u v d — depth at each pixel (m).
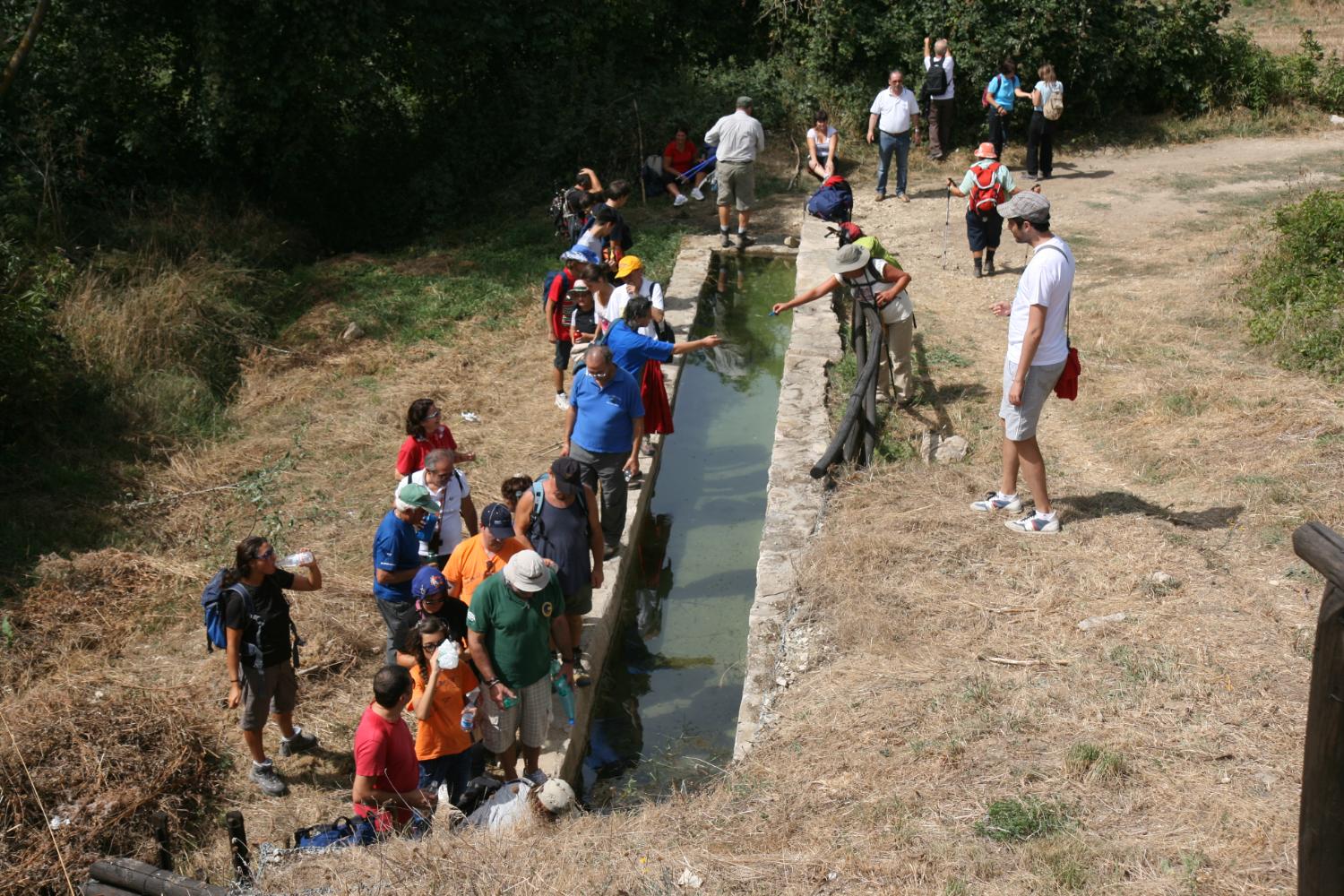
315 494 9.16
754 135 14.43
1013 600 6.43
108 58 14.23
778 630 6.71
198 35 14.31
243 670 5.97
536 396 10.78
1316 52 20.03
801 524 7.86
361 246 16.98
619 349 8.26
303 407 10.70
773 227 15.78
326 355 11.87
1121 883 4.25
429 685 5.67
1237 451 7.84
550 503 6.50
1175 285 11.69
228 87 14.34
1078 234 13.97
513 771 6.20
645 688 7.35
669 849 4.82
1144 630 5.93
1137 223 14.24
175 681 6.91
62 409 9.94
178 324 11.40
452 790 5.95
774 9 19.53
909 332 9.22
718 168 14.62
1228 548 6.62
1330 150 17.38
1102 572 6.54
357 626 7.35
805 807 5.05
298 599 7.62
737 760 5.68
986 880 4.39
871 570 6.91
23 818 5.67
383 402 10.70
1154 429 8.44
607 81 18.00
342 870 4.91
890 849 4.65
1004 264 13.28
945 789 4.99
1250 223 13.71
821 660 6.32
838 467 8.34
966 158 18.20
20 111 14.09
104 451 9.69
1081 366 9.73
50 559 7.94
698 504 9.47
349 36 14.77
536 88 17.64
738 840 4.88
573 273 9.74
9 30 14.02
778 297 13.77
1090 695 5.49
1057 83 16.23
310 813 6.02
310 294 13.49
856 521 7.53
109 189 14.73
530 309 12.89
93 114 14.67
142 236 13.67
